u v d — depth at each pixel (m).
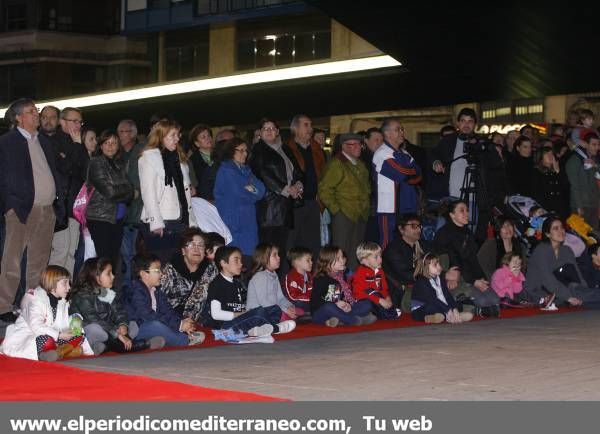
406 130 40.19
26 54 61.59
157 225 10.72
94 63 61.84
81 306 8.87
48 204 10.63
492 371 7.73
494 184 13.69
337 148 13.13
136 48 61.44
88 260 9.05
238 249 10.30
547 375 7.54
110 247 10.95
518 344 9.38
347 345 9.41
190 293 10.38
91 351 8.75
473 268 12.84
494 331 10.52
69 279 8.80
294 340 9.86
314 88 25.61
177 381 7.27
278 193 12.20
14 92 62.78
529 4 17.53
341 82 24.47
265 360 8.41
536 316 12.25
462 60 21.00
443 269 12.62
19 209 10.38
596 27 17.95
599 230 15.04
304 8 40.19
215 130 37.97
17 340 8.55
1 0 64.81
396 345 9.37
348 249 13.03
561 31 18.38
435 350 8.97
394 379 7.37
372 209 13.30
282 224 12.23
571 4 17.22
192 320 9.72
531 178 14.70
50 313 8.68
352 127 42.09
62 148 10.80
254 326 9.82
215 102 29.19
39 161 10.57
